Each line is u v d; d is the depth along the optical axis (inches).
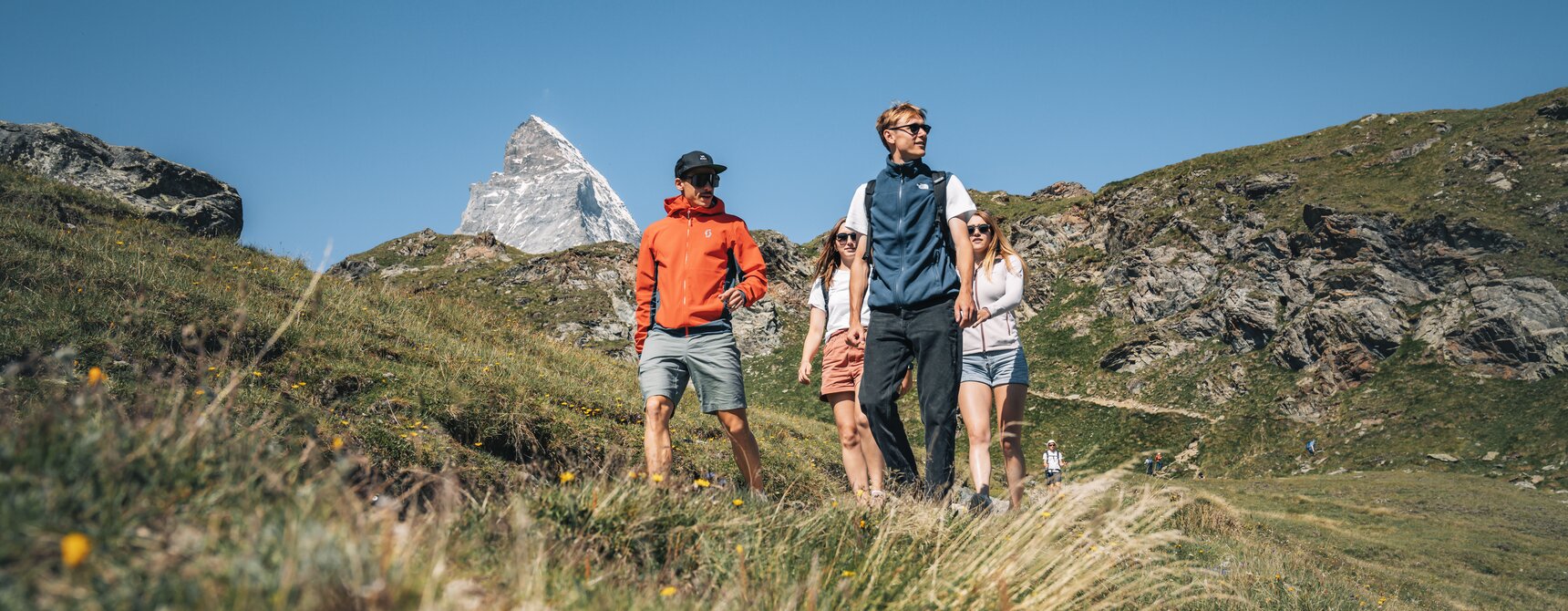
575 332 3270.2
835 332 211.8
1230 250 2827.3
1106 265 3260.3
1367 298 2241.6
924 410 150.9
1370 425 1939.0
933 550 112.0
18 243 294.0
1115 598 112.1
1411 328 2169.0
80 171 610.5
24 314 232.1
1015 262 183.2
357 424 210.5
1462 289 2164.1
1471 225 2249.0
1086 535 106.0
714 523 108.3
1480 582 398.0
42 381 182.9
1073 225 3513.8
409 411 245.0
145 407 79.0
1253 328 2432.3
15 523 50.6
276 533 58.0
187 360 236.5
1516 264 2097.7
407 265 3998.5
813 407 2787.9
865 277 167.9
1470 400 1882.4
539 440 259.9
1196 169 3353.8
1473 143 2674.7
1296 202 2812.5
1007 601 91.3
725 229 180.5
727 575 96.3
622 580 89.0
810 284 3713.1
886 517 121.2
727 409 175.3
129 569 49.9
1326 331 2226.9
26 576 45.7
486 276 3740.2
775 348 3292.3
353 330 317.7
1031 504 117.4
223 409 85.0
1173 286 2827.3
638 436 289.1
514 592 68.9
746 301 180.2
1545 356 1893.5
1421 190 2600.9
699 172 178.4
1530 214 2273.6
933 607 94.0
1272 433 2071.9
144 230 436.5
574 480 114.8
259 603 48.4
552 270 3639.3
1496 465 1653.5
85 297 257.9
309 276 445.1
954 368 151.9
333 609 51.6
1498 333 1972.2
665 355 175.3
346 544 56.9
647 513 107.0
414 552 67.4
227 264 394.9
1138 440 2230.6
